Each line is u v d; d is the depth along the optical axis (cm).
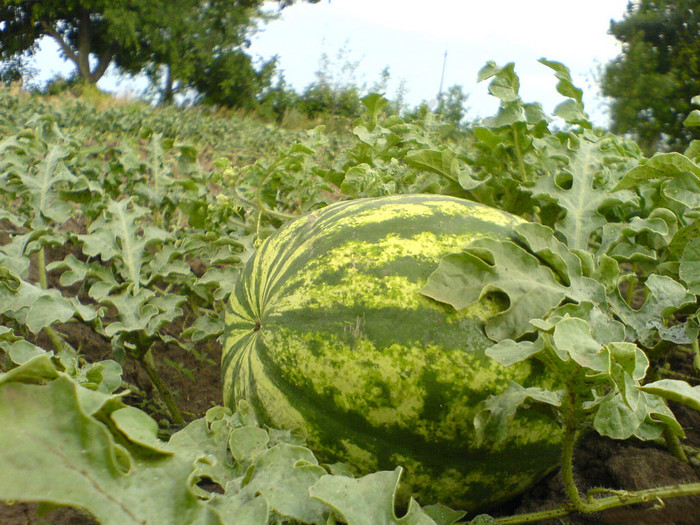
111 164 315
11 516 146
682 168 171
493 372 147
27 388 88
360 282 156
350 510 107
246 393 171
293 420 159
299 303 163
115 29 2538
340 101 2531
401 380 147
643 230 191
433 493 159
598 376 124
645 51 1747
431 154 219
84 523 144
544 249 155
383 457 154
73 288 322
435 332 148
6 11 2597
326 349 154
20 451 85
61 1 2564
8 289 185
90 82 2778
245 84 2836
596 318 140
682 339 160
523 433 153
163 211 334
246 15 2795
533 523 166
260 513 108
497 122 214
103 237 230
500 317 148
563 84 234
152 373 217
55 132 314
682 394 104
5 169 267
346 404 152
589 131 239
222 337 200
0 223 364
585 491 180
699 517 151
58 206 252
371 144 266
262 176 290
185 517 91
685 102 1595
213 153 916
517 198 222
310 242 174
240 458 142
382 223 167
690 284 162
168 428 217
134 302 210
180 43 2697
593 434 199
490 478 159
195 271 353
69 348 226
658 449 189
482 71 218
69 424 89
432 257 158
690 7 1756
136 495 91
